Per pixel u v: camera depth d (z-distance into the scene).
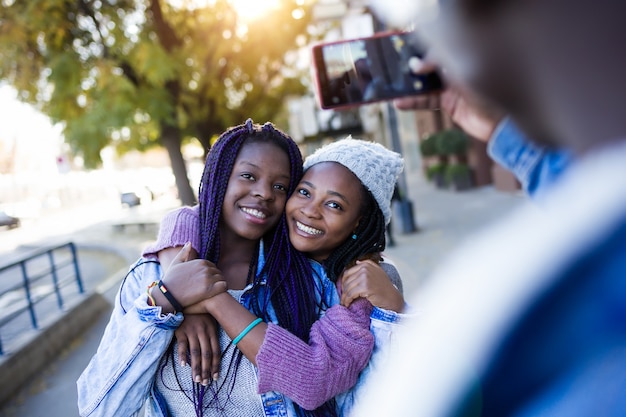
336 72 1.29
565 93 0.34
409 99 1.03
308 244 1.48
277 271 1.48
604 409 0.30
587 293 0.31
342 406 1.40
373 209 1.52
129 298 1.46
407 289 5.67
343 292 1.41
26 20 8.55
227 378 1.37
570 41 0.33
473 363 0.35
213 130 12.09
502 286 0.35
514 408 0.33
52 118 9.44
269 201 1.48
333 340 1.31
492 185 14.05
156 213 20.19
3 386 4.59
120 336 1.30
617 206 0.32
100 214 25.38
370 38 1.21
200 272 1.33
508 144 0.55
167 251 1.50
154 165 54.41
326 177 1.46
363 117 13.12
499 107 0.40
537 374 0.32
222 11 10.24
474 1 0.38
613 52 0.32
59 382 4.91
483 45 0.38
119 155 11.99
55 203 34.69
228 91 11.93
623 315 0.30
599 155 0.34
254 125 1.53
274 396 1.37
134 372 1.28
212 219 1.48
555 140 0.37
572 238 0.33
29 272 11.80
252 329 1.29
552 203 0.38
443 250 7.42
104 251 13.56
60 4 8.52
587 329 0.31
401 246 8.36
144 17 9.82
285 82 12.83
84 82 9.43
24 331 6.12
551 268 0.33
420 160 22.02
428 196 14.40
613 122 0.33
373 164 1.49
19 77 9.48
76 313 6.68
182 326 1.34
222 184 1.47
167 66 8.67
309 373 1.25
